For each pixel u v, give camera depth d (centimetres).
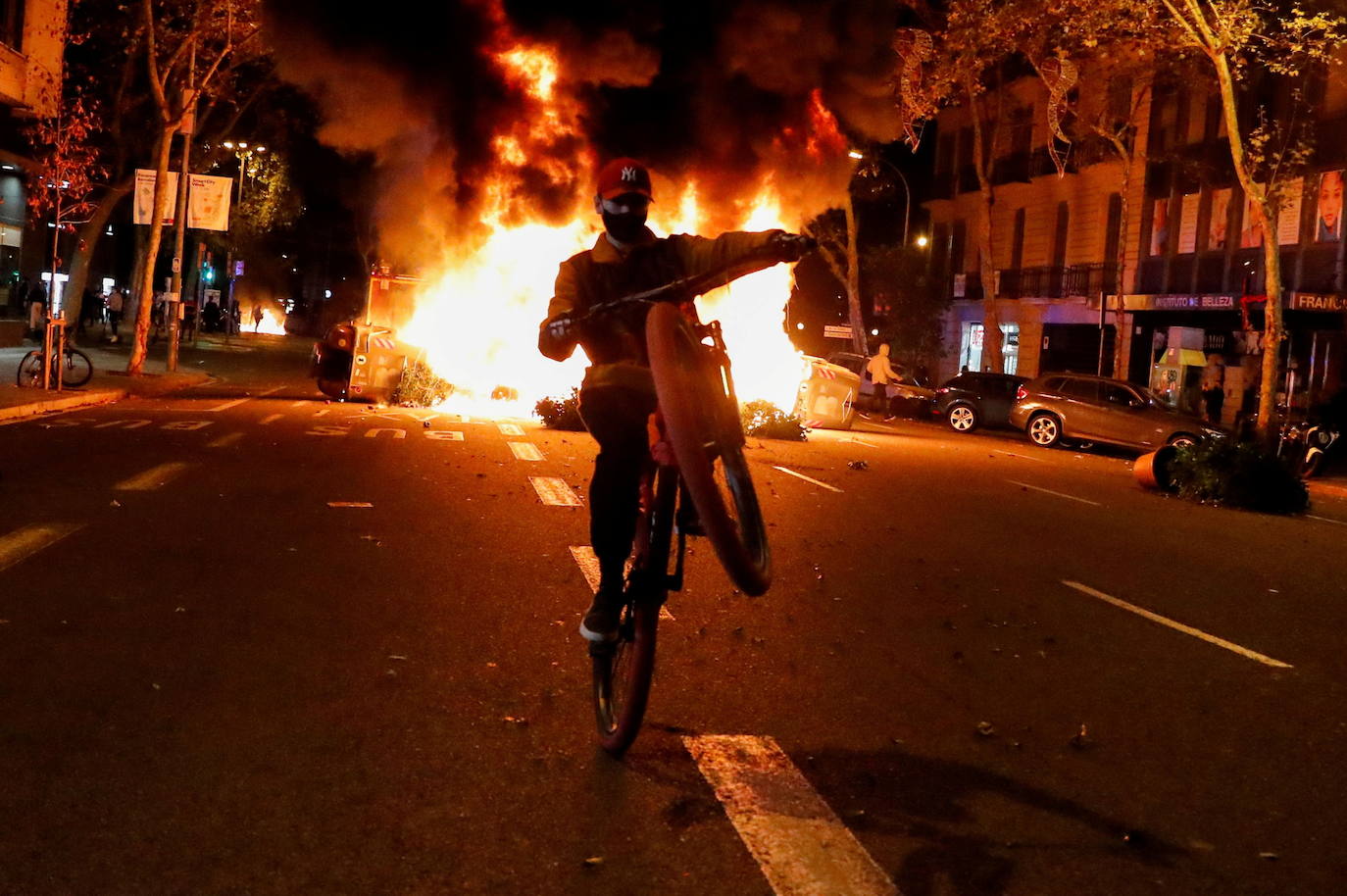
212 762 454
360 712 521
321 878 365
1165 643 755
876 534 1130
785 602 802
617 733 467
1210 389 3167
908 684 621
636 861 388
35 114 2719
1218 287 3494
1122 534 1262
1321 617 882
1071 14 2584
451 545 922
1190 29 2161
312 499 1115
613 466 457
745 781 461
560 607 736
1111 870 403
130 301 4262
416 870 374
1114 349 3906
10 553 808
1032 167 4341
